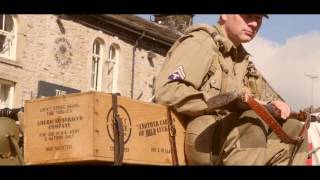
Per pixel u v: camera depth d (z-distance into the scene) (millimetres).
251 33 4926
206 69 4734
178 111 4625
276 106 4449
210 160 4594
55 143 4355
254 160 4430
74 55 35562
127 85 39812
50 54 34156
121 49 39500
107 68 38531
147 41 41375
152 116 4523
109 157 4211
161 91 4660
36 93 33344
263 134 4480
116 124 4242
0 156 5004
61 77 34688
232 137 4477
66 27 35031
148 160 4449
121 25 39000
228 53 4910
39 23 33844
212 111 4641
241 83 4949
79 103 4250
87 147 4184
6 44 32750
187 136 4676
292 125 4691
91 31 36844
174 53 4789
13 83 32656
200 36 4824
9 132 5016
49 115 4398
